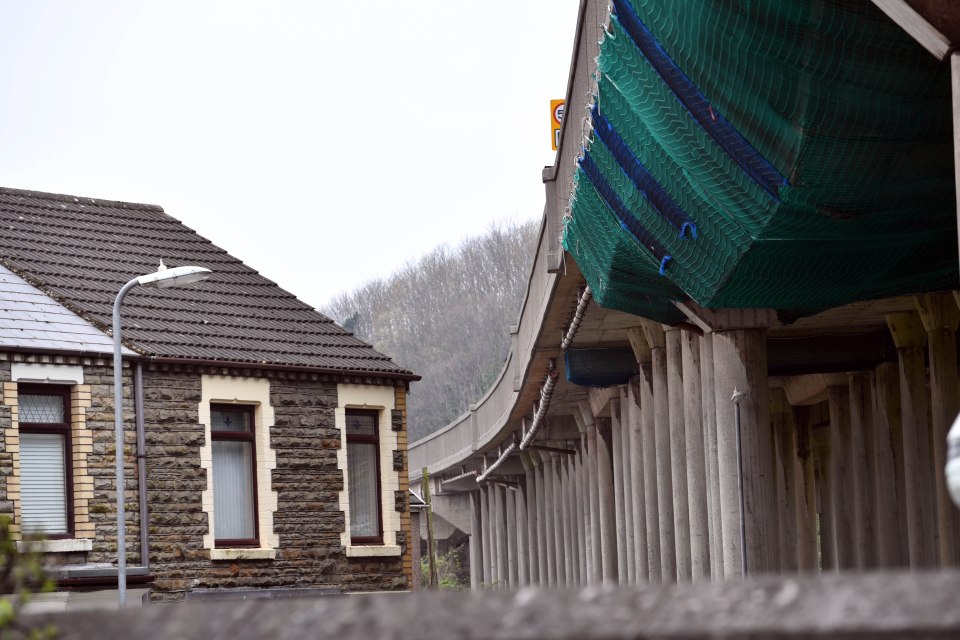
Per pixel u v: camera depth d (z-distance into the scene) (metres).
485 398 59.72
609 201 19.59
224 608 2.59
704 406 24.75
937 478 27.66
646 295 23.75
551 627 2.29
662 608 2.31
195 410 22.94
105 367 21.75
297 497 24.25
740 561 21.41
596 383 36.56
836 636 2.15
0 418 20.30
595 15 19.47
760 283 17.48
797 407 49.25
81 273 24.50
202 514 22.75
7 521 3.57
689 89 14.63
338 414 25.05
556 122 36.38
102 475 21.41
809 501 52.91
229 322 25.09
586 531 52.31
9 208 25.58
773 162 13.91
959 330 29.02
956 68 9.70
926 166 13.62
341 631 2.41
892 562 32.81
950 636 2.11
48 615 2.69
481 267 157.25
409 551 25.83
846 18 11.89
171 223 28.00
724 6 12.76
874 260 16.55
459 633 2.32
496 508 76.31
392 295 163.38
